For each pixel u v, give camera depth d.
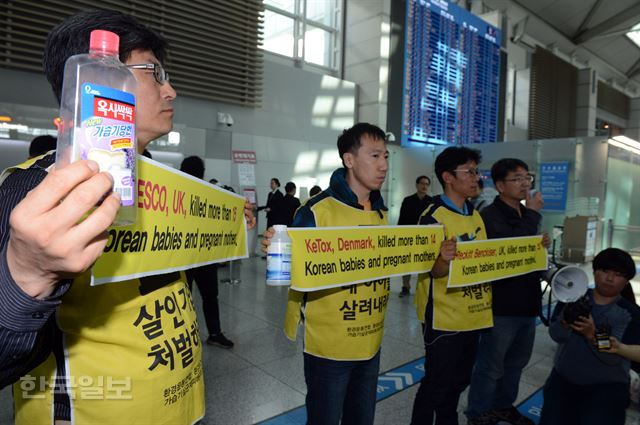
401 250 1.55
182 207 0.82
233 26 7.79
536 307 2.04
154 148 6.11
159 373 0.74
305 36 9.77
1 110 5.32
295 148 9.02
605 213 6.37
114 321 0.70
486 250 1.83
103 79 0.49
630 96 21.50
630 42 17.59
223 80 7.76
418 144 10.05
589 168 6.46
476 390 2.06
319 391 1.41
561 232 6.32
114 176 0.45
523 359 2.13
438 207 1.98
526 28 14.23
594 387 1.64
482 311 1.84
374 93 9.62
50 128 5.69
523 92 13.75
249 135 8.34
